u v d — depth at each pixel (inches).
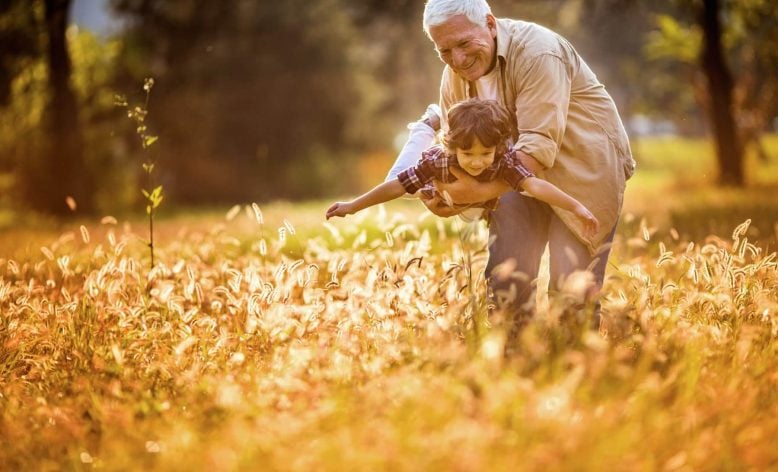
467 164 280.2
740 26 1628.9
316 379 247.1
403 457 184.7
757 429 202.8
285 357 273.9
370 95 2871.6
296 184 2711.6
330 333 294.0
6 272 467.8
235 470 190.7
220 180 2657.5
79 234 837.8
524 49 292.4
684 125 4094.5
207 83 2568.9
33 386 276.8
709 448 197.9
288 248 627.5
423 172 292.7
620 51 2657.5
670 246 502.3
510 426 207.5
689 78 1752.0
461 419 200.2
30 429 237.9
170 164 2586.1
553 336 255.9
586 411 204.8
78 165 1756.9
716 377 239.8
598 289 306.0
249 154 2694.4
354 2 1723.7
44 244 692.1
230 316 327.0
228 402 230.5
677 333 263.9
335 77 2746.1
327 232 718.5
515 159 284.2
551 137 287.6
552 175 302.4
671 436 202.4
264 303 303.1
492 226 309.9
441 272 395.9
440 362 242.5
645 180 2431.1
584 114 302.4
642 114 2706.7
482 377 222.8
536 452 182.9
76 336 306.5
